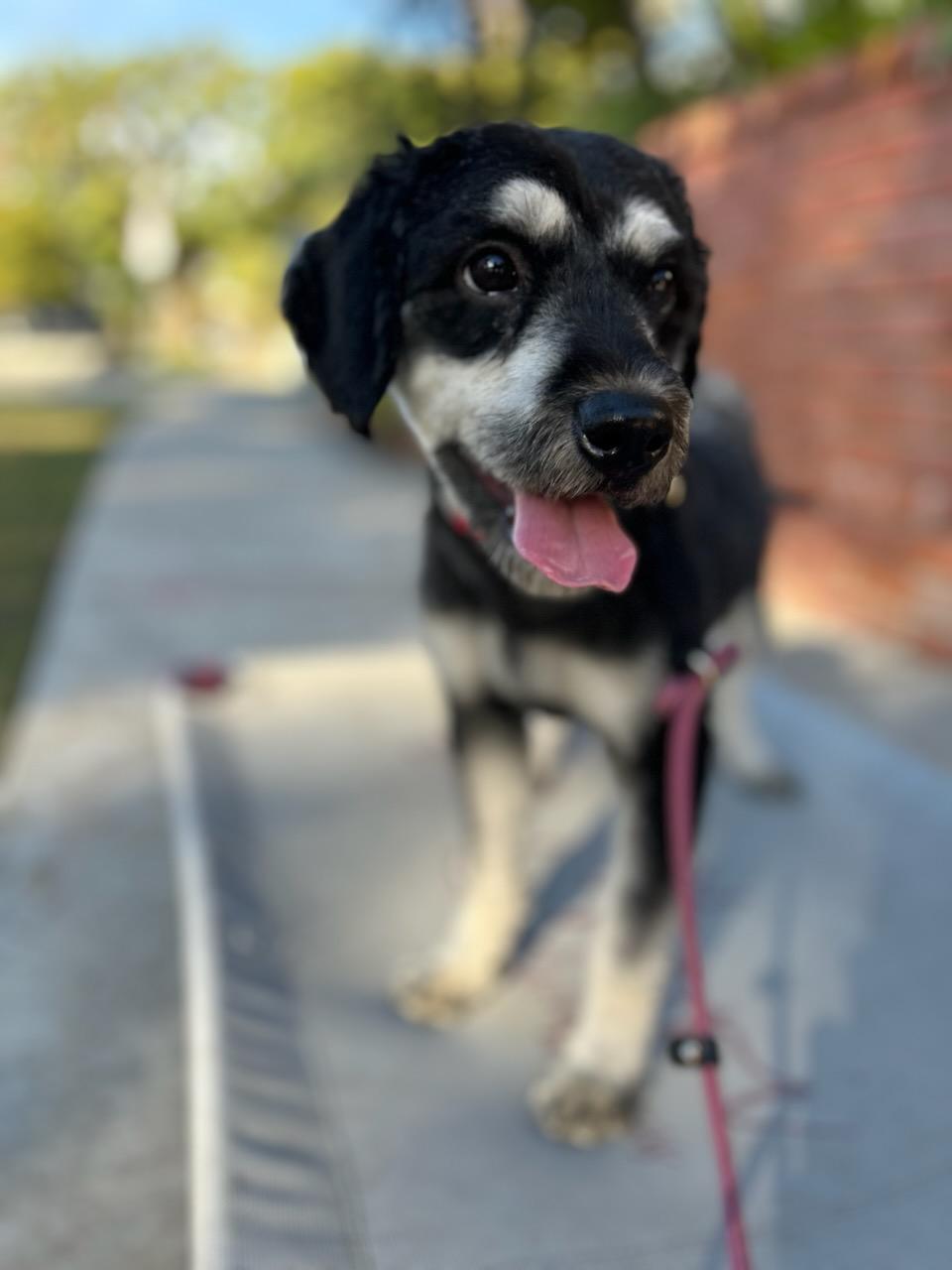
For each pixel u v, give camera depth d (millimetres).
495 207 364
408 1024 463
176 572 1346
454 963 478
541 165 367
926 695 863
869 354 1021
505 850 477
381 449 2381
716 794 659
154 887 625
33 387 5395
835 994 473
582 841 612
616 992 412
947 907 537
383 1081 427
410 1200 369
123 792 739
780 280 1151
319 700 835
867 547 1021
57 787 748
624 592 406
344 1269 340
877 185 993
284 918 542
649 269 379
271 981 481
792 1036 447
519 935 517
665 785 420
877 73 979
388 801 669
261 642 1045
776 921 527
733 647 441
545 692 437
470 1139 397
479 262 373
